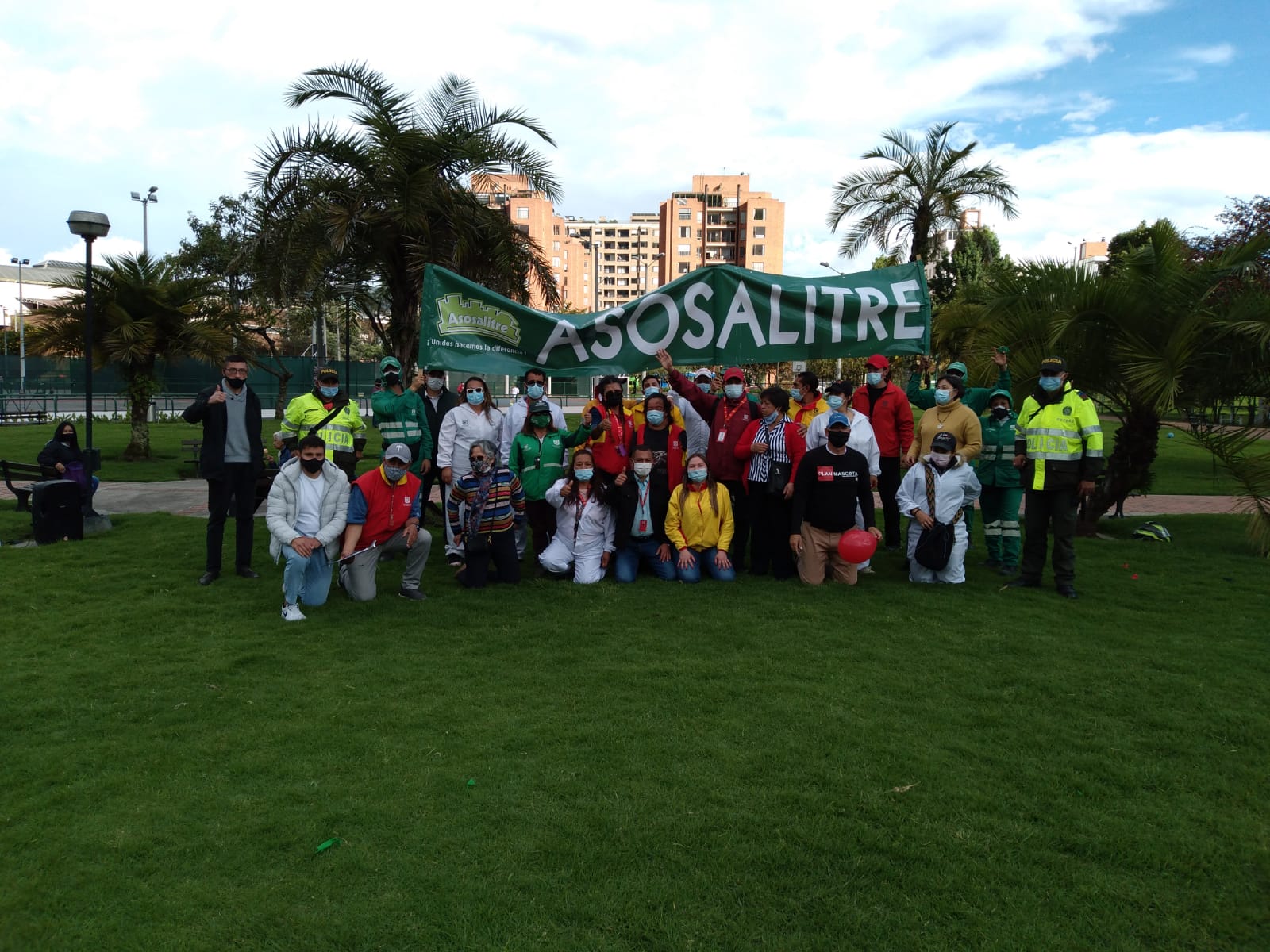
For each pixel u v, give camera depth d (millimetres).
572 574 7609
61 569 7773
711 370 9445
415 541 6766
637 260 153000
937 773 3934
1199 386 10000
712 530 7496
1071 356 10141
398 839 3375
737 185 127438
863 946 2801
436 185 12531
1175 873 3225
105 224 10500
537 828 3455
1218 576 7973
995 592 7242
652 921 2895
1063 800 3715
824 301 7633
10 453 18953
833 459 7250
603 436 7535
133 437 18344
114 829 3414
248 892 3029
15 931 2812
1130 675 5207
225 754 4102
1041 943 2818
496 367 7605
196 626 6105
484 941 2793
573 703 4723
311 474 6574
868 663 5395
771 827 3484
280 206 12719
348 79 12680
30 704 4648
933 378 15359
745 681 5047
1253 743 4305
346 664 5336
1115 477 10195
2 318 82188
